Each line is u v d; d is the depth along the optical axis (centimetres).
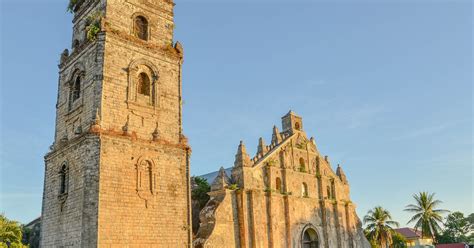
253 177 5209
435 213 9388
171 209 3519
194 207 5997
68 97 3834
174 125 3803
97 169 3148
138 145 3444
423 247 9450
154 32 3969
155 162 3522
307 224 5700
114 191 3195
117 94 3475
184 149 3781
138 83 3697
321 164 6384
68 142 3506
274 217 5247
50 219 3541
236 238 4800
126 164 3328
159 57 3884
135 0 3903
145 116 3609
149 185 3431
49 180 3716
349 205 6531
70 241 3180
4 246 6216
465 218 13712
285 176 5631
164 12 4128
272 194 5309
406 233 12550
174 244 3453
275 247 5109
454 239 13562
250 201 5031
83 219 3053
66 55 4119
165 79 3869
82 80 3662
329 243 5941
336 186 6469
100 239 3014
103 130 3266
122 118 3453
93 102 3378
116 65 3541
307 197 5866
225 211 4781
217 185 4991
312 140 6419
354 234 6438
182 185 3666
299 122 6325
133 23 3828
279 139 5888
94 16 3734
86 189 3114
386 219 8538
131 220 3231
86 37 3791
